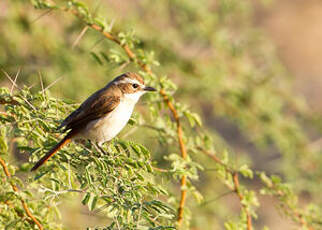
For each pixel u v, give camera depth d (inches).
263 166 765.3
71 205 400.8
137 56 403.5
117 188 278.5
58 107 327.0
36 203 311.0
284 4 1107.3
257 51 655.1
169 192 384.8
